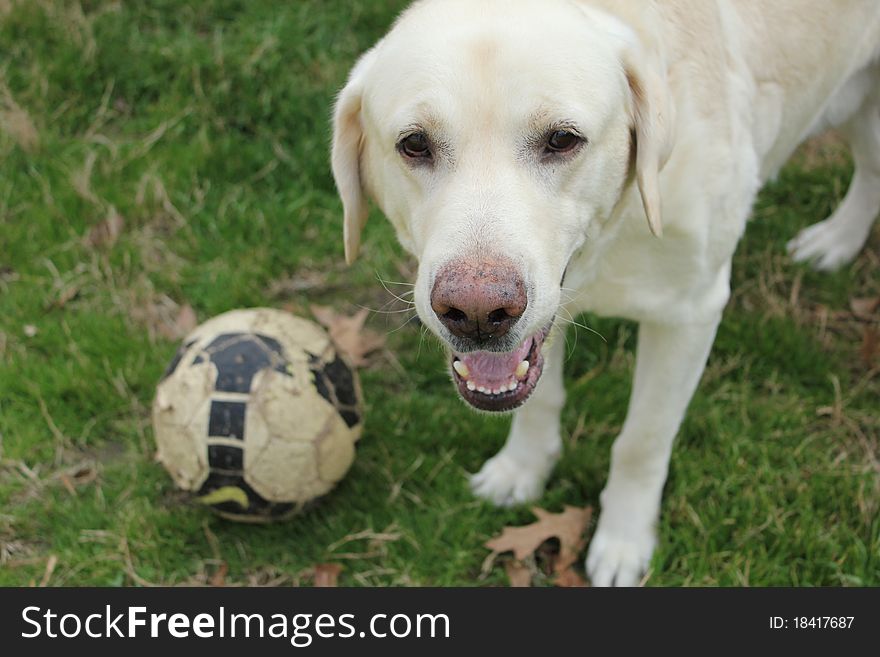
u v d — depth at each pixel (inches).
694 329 61.1
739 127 59.6
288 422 63.5
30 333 74.3
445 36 53.2
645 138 55.2
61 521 67.5
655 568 64.7
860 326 75.5
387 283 77.7
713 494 67.6
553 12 53.9
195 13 90.0
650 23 56.4
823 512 66.5
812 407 71.4
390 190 56.5
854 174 80.5
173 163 82.5
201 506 67.6
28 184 81.3
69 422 70.9
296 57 87.3
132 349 73.6
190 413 63.5
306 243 80.0
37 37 87.6
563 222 54.1
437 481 68.9
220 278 77.4
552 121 52.8
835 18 64.3
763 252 78.4
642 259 58.8
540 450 68.1
